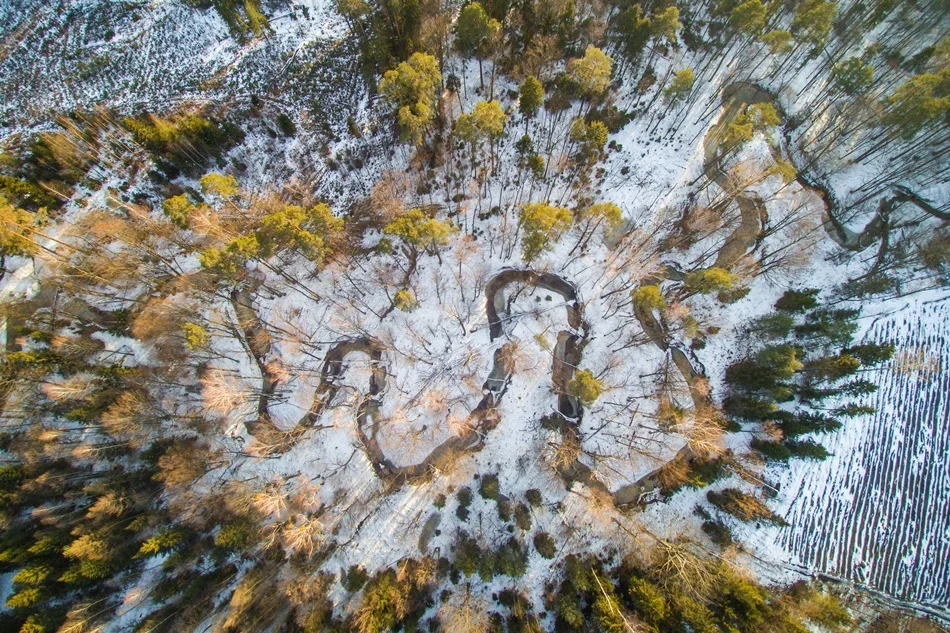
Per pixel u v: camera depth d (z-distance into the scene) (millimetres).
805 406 52625
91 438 49438
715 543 49594
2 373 47281
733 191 56438
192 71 66000
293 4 69875
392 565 49375
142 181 61188
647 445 52469
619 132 62625
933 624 47625
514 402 54000
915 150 57531
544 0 57625
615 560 49188
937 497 50844
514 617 46438
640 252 57812
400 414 53844
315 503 51438
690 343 55625
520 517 48500
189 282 54688
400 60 62844
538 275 57812
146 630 41875
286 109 65438
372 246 60500
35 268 56031
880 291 55531
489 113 46281
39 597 41438
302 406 55312
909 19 62375
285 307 58500
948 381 53188
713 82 64750
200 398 54750
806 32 55094
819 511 50844
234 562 48812
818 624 44062
